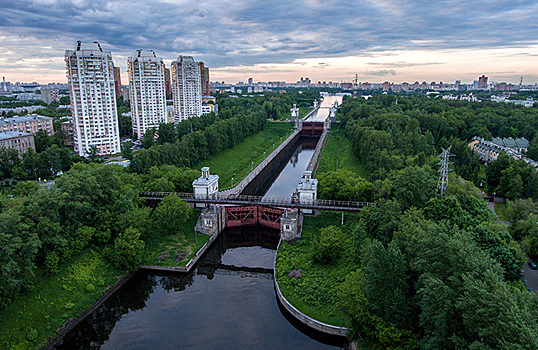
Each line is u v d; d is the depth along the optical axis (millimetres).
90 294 84375
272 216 127500
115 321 79812
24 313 73875
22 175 157375
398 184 102938
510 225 109500
